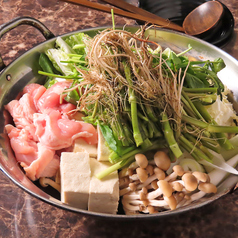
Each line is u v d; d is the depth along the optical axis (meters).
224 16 0.79
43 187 0.58
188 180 0.52
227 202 0.58
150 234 0.55
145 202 0.54
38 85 0.65
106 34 0.54
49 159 0.57
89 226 0.55
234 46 0.80
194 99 0.59
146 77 0.55
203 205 0.50
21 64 0.65
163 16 0.85
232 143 0.59
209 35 0.77
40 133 0.58
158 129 0.56
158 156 0.54
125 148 0.55
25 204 0.57
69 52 0.66
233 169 0.56
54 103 0.61
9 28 0.63
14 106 0.62
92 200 0.53
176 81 0.56
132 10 0.72
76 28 0.83
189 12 0.85
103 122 0.57
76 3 0.66
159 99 0.55
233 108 0.65
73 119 0.61
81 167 0.54
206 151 0.57
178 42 0.69
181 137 0.56
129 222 0.56
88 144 0.58
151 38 0.69
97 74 0.55
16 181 0.51
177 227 0.56
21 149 0.57
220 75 0.66
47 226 0.55
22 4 0.87
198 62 0.62
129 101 0.54
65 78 0.61
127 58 0.55
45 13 0.86
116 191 0.53
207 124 0.56
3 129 0.60
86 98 0.57
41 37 0.81
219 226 0.56
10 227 0.55
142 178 0.53
